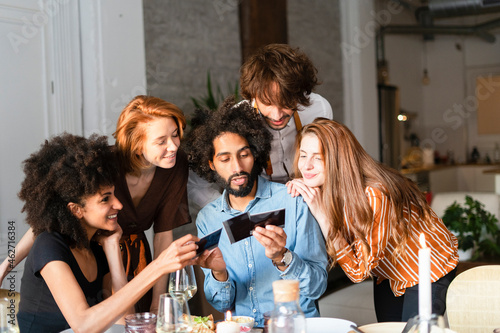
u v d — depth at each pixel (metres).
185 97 4.55
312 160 1.92
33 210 1.70
